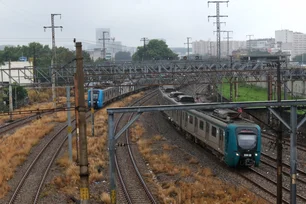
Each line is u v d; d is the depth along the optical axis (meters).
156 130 38.97
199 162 25.80
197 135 30.08
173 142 32.88
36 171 23.25
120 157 27.14
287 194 19.25
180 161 26.12
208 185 20.23
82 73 11.95
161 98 49.38
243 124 23.78
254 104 16.20
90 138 32.50
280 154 15.69
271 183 20.95
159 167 23.77
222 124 24.67
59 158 26.09
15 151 27.55
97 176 21.61
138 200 18.17
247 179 21.77
